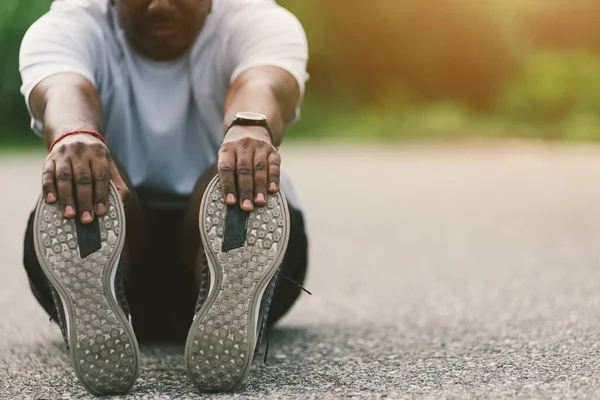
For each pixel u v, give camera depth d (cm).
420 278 432
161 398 194
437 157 1443
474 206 783
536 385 208
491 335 283
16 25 1719
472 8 2617
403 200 835
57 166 185
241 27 246
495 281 414
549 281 408
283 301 253
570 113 2494
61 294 185
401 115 2411
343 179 1044
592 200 823
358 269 465
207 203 189
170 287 262
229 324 188
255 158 190
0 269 475
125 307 194
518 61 2689
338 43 2597
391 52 2614
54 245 185
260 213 189
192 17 240
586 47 3325
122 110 248
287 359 247
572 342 263
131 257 239
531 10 3244
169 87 250
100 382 187
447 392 203
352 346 270
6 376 229
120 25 246
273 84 233
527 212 733
